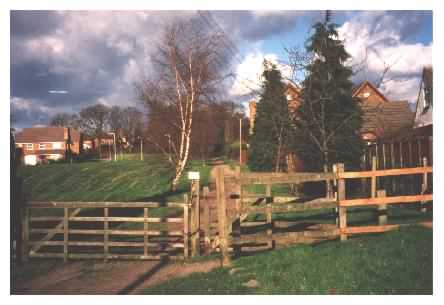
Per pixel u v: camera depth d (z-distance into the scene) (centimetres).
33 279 812
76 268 893
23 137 8925
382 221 854
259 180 829
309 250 786
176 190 2377
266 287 626
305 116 1747
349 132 1839
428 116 2520
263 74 1784
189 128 2362
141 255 934
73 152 9050
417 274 616
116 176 3734
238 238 820
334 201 845
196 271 803
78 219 956
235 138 6756
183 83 2323
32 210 1972
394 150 1527
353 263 677
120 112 9675
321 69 1686
